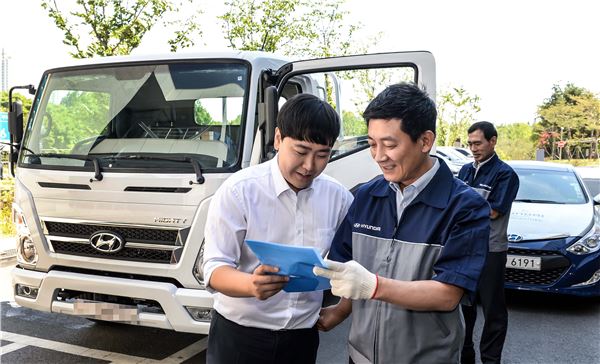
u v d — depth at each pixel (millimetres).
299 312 1892
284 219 1833
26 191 3607
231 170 3186
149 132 3562
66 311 3408
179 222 3146
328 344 4145
